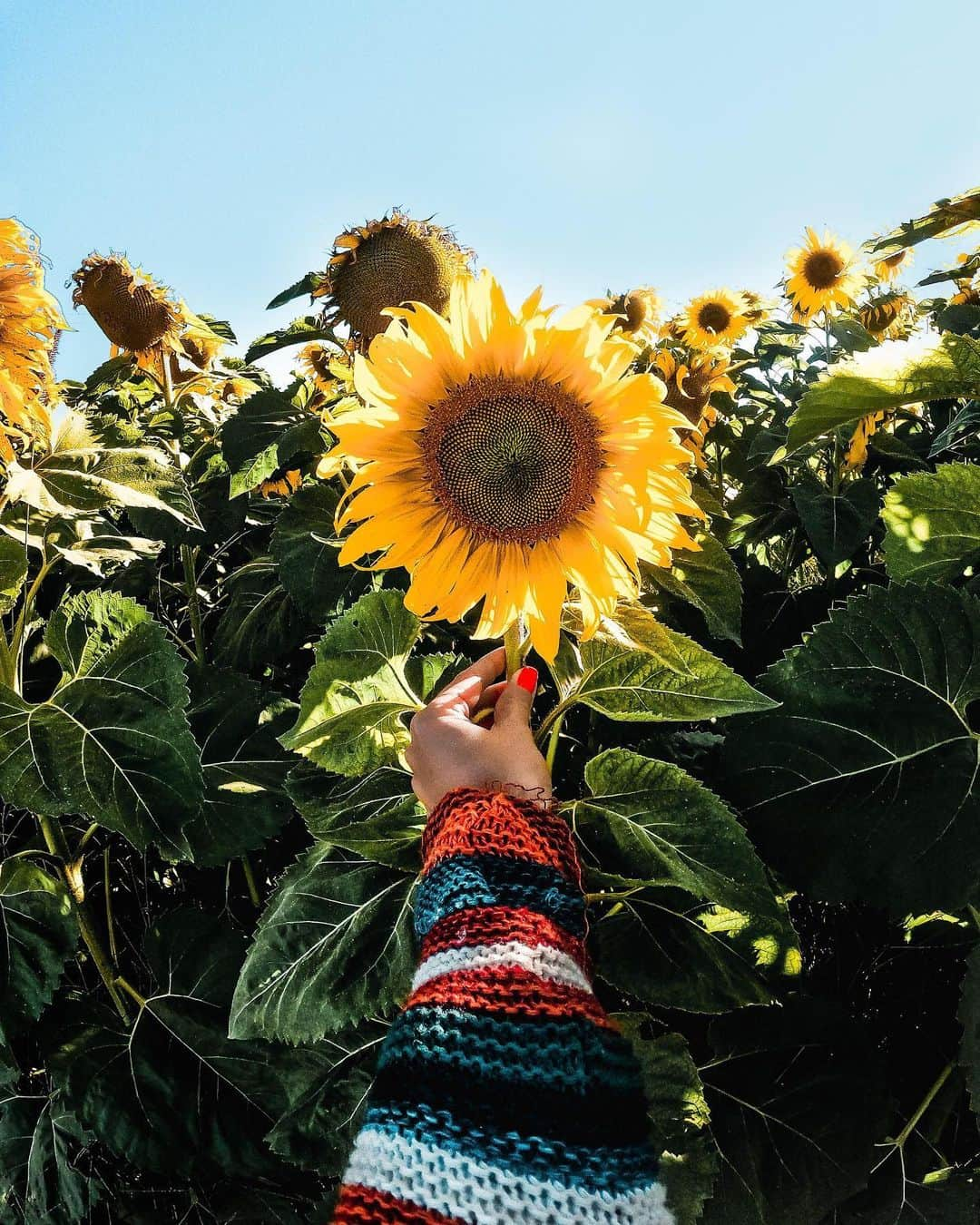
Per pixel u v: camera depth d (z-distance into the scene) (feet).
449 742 4.03
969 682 4.80
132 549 7.69
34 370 7.82
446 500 4.53
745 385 12.96
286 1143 5.75
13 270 7.71
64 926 6.36
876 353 4.94
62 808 5.74
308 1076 5.90
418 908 3.39
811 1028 5.53
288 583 7.43
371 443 4.49
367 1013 5.22
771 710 4.97
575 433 4.41
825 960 6.54
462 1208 2.38
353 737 4.93
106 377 12.67
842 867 4.65
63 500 7.29
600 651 4.75
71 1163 6.56
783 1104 5.39
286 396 9.07
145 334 11.97
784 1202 5.19
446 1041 2.69
